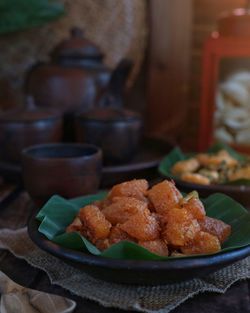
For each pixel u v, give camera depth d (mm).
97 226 432
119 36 854
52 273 457
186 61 918
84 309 410
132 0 842
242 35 742
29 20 809
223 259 401
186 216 424
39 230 450
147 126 940
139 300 411
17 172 682
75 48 760
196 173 648
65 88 730
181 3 897
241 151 778
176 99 931
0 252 508
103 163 702
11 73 869
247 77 750
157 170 712
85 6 838
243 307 414
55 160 567
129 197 463
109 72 770
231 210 490
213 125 784
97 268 398
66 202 505
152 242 416
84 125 694
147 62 931
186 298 415
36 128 677
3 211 618
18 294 408
